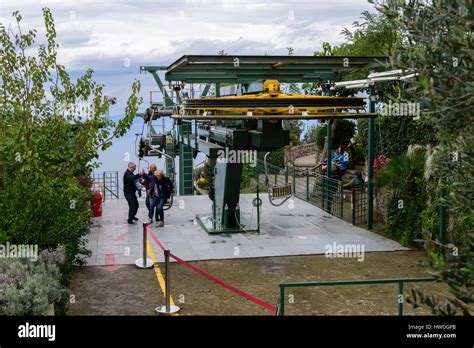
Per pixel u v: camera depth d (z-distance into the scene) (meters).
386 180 14.62
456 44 2.98
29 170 10.55
